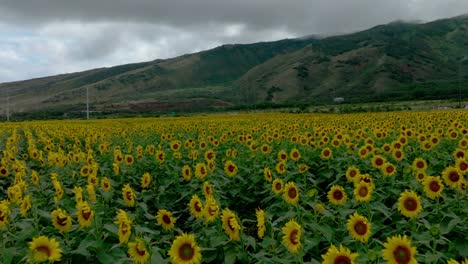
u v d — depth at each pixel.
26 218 8.41
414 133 19.12
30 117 125.38
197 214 7.84
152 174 13.91
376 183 11.29
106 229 7.28
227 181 12.16
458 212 8.42
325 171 13.78
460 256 7.14
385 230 8.45
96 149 23.97
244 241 6.84
